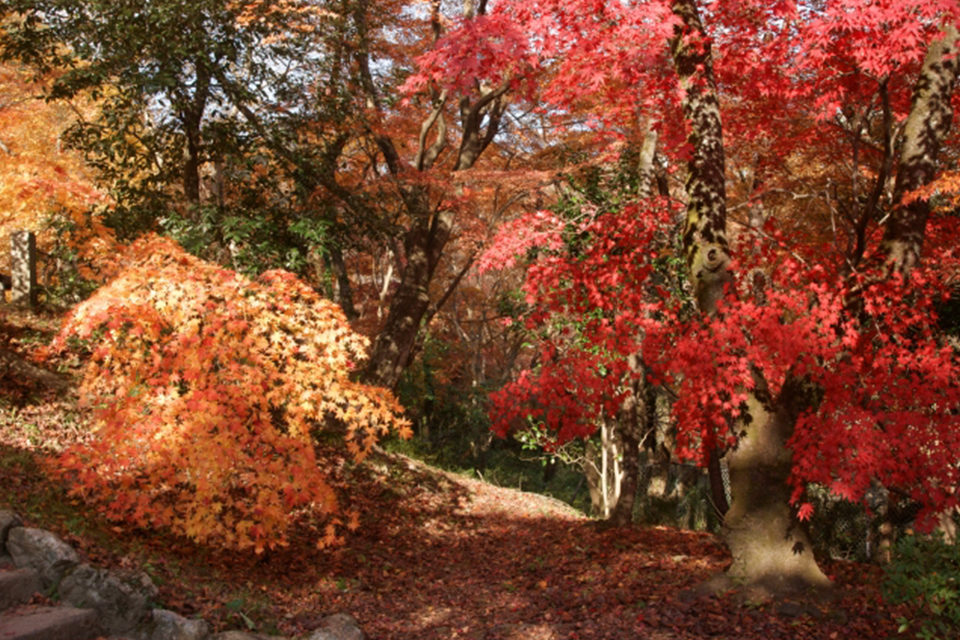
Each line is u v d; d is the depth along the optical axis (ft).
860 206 27.91
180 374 21.89
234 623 17.04
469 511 39.70
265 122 39.78
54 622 13.28
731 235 40.24
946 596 15.96
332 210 40.75
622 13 21.09
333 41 41.57
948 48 20.59
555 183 45.65
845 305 20.66
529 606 22.79
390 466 41.93
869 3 18.90
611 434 42.39
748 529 20.54
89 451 19.93
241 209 38.99
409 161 45.83
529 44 22.44
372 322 59.21
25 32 36.58
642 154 32.71
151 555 19.25
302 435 21.70
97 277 25.99
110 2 34.65
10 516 16.02
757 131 28.37
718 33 23.07
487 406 63.67
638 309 23.57
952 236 23.50
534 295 25.55
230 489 26.22
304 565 24.75
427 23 47.39
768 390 20.68
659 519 50.98
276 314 22.63
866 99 24.26
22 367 30.25
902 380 18.40
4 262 58.80
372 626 20.33
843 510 40.96
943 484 17.56
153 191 40.09
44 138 56.39
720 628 18.20
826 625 17.88
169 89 36.06
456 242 59.16
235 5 36.35
